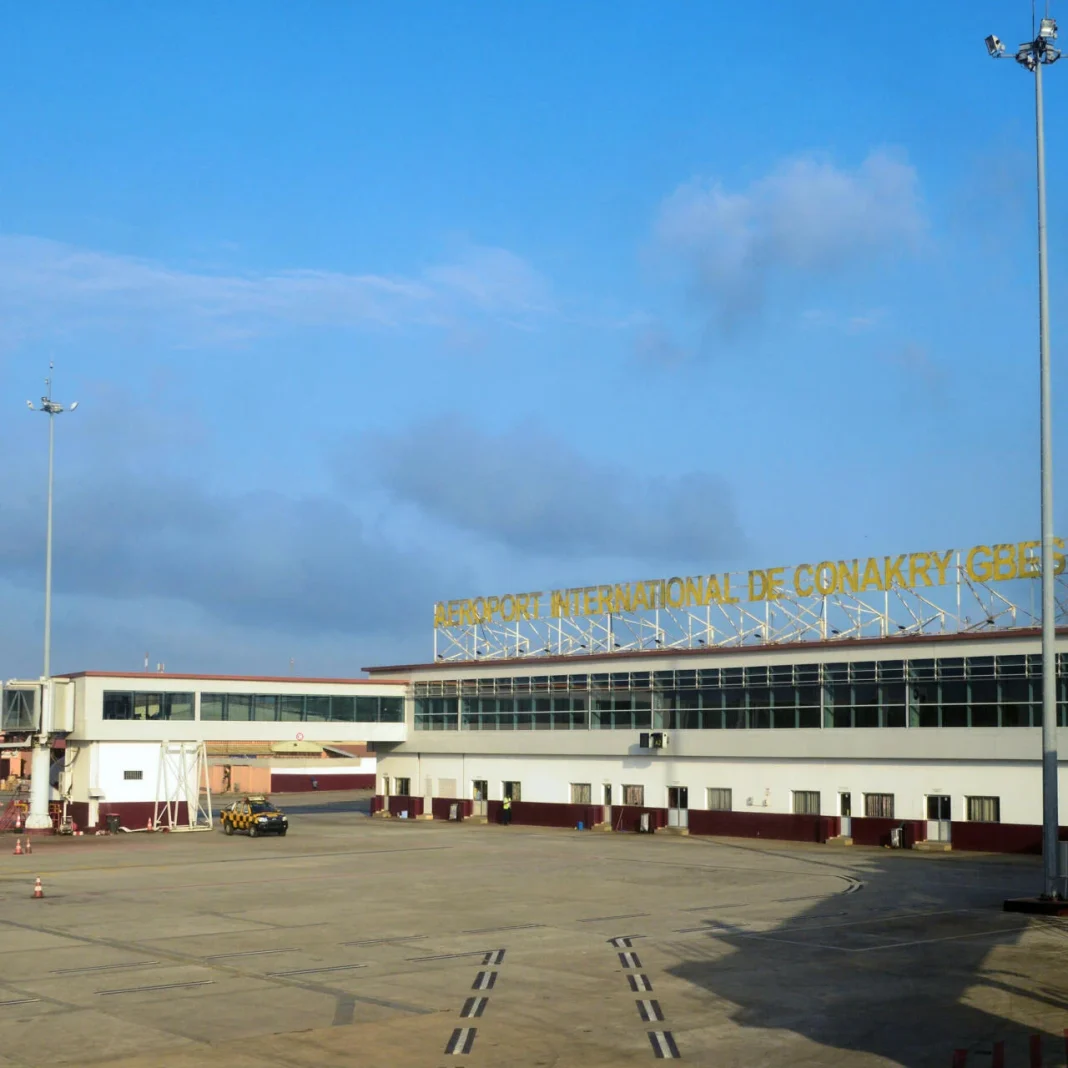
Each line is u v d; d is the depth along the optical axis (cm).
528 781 7731
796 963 2809
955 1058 1817
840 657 6294
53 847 6116
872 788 6116
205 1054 2027
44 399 6894
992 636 5744
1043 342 3653
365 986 2564
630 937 3194
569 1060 1984
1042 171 3684
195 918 3553
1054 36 3669
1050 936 3180
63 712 7206
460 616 8419
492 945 3073
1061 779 5503
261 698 7775
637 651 7231
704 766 6844
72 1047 2072
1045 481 3619
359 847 6066
